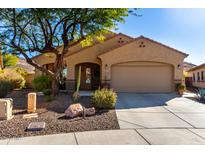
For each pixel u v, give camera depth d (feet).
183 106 45.39
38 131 26.68
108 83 67.77
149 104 47.34
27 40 57.41
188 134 26.14
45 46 55.83
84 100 48.91
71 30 56.29
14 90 73.05
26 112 37.29
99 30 51.96
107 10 46.91
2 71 80.94
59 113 36.65
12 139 23.95
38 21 53.11
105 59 68.49
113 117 34.37
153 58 68.23
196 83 102.01
